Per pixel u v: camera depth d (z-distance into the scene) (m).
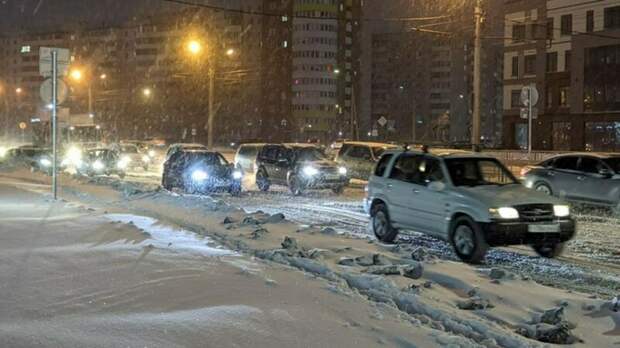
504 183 12.12
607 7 59.53
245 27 128.00
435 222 11.86
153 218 14.48
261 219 14.25
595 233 14.40
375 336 6.09
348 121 123.56
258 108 125.81
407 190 12.65
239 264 8.92
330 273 8.82
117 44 145.88
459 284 8.70
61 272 8.27
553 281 9.82
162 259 9.14
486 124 144.25
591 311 7.62
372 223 13.71
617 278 9.95
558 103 64.44
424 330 6.37
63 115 25.17
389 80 150.12
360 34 125.62
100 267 8.57
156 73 138.62
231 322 6.26
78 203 17.98
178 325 6.11
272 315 6.54
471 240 11.02
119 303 6.84
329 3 119.38
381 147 27.80
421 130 143.25
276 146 25.30
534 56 66.06
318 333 6.08
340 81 122.19
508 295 8.14
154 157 48.00
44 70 16.89
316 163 23.61
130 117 139.75
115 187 23.36
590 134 61.53
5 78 159.38
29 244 10.27
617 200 17.27
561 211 11.15
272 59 123.56
